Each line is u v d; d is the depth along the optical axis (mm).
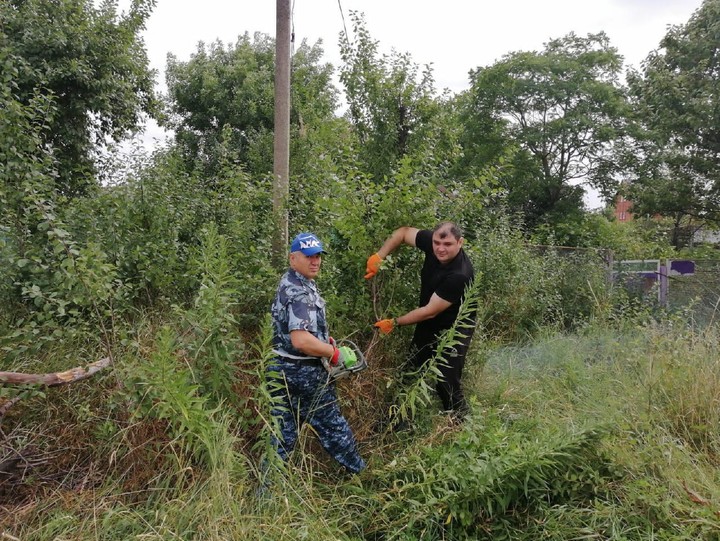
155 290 4320
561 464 2648
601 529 2449
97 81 8555
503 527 2496
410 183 3820
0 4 5773
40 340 3080
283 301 2768
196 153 17891
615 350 4824
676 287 8039
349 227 3777
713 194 12852
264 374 2604
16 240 3705
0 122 3744
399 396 3311
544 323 6906
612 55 20125
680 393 3521
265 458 2664
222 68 17781
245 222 4316
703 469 2852
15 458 2594
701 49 11914
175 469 2502
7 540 2139
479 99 20672
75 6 8602
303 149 7949
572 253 8680
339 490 2795
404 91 6625
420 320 3471
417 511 2424
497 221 7863
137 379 2660
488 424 3068
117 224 4191
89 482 2578
